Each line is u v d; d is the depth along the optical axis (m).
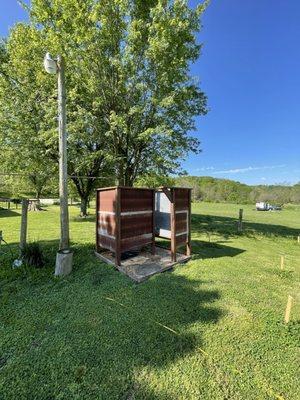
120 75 10.70
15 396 2.43
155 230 7.06
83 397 2.43
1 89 12.80
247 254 7.94
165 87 11.14
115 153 11.98
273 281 5.45
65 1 9.92
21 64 12.38
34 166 13.71
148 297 4.40
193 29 11.41
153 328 3.50
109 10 10.10
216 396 2.46
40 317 3.76
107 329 3.46
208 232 11.72
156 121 11.73
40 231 10.45
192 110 13.02
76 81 11.40
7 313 3.88
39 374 2.70
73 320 3.68
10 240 8.45
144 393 2.48
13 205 27.36
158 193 6.95
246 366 2.86
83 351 3.04
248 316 3.88
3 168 13.79
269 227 15.99
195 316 3.84
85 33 10.04
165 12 10.30
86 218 16.08
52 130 11.03
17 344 3.17
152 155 12.13
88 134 11.38
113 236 5.87
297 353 3.09
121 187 5.68
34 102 13.10
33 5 10.94
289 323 3.69
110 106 11.70
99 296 4.41
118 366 2.81
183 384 2.59
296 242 11.41
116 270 5.64
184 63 11.02
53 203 31.52
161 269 5.67
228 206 44.66
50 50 10.60
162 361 2.90
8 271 5.40
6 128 12.97
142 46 10.61
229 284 5.11
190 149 13.22
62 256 5.33
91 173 15.96
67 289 4.70
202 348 3.13
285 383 2.64
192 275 5.52
